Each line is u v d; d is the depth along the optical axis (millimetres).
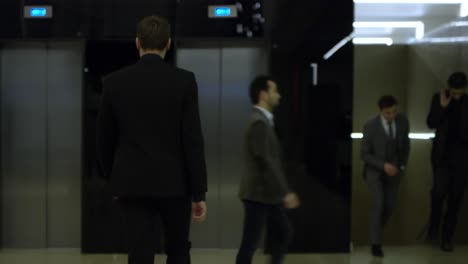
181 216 2654
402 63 5348
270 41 5199
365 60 5348
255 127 3598
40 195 5500
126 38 5191
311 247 5250
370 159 5230
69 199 5508
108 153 2686
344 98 5211
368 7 5305
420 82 5316
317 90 5219
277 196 3580
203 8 5160
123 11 5164
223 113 5473
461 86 5281
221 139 5469
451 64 5324
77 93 5488
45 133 5477
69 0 5160
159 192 2510
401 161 5273
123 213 2613
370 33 5324
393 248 5363
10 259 5078
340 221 5250
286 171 5223
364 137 5270
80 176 5500
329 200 5242
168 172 2531
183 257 2695
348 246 5254
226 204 5488
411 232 5363
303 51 5207
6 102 5457
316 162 5227
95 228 5293
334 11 5203
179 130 2582
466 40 5301
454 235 5363
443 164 5324
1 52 5438
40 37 5172
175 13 5160
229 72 5469
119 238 5305
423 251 5352
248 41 5258
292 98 5215
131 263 2545
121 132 2588
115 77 2609
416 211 5352
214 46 5445
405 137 5266
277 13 5191
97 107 5258
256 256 5121
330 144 5227
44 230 5520
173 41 5207
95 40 5199
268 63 5242
